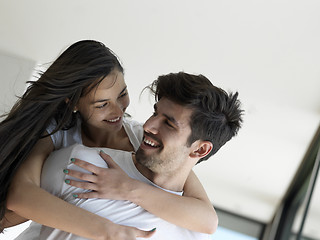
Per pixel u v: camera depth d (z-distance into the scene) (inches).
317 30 130.6
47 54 197.6
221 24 141.1
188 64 171.8
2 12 170.6
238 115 69.6
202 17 140.5
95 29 165.8
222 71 169.0
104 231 58.1
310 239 144.1
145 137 65.3
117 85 71.7
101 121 72.9
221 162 248.7
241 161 239.8
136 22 153.9
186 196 73.3
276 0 123.0
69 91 68.9
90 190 62.6
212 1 131.0
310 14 124.6
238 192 294.0
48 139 70.9
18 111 66.6
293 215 257.9
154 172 66.7
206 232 67.4
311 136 195.0
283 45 142.5
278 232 283.9
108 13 153.2
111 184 62.3
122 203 63.0
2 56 202.7
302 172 231.6
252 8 129.1
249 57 154.8
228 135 69.4
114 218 62.3
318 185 158.9
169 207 64.1
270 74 161.2
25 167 63.7
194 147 66.8
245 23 137.1
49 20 168.1
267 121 192.5
